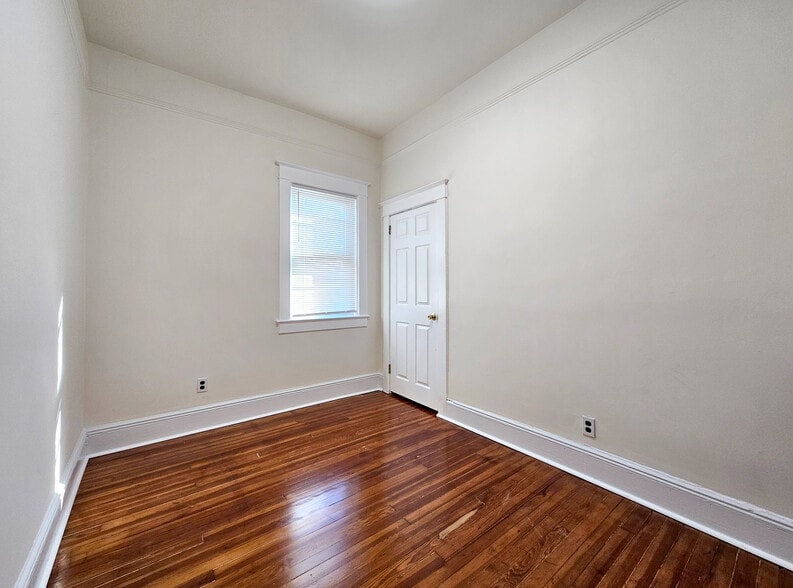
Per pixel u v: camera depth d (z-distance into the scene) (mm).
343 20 2117
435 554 1395
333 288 3463
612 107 1874
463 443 2434
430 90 2879
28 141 1170
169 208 2555
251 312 2926
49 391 1406
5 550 979
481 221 2619
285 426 2742
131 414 2402
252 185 2936
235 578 1274
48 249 1402
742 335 1465
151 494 1814
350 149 3551
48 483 1385
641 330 1765
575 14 2029
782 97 1369
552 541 1469
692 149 1596
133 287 2412
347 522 1592
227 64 2527
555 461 2115
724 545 1440
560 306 2111
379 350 3773
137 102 2439
